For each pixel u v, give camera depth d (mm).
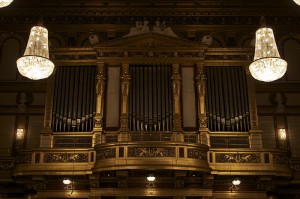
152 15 22219
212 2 22297
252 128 18797
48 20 22188
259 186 18750
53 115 19031
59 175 17844
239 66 19953
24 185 19734
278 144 20406
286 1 22297
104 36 21984
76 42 21953
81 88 19516
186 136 18406
